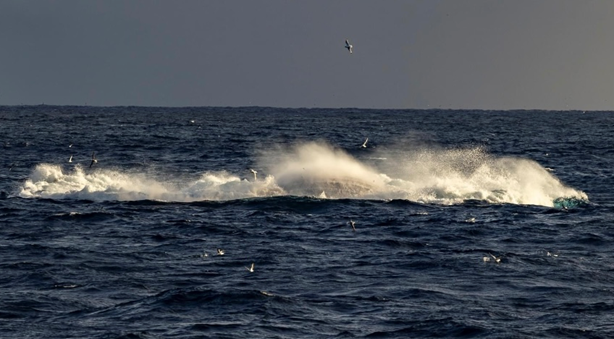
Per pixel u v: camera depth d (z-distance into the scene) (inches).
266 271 2145.7
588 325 1736.0
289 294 1936.5
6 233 2613.2
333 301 1883.6
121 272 2129.7
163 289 1977.1
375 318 1766.7
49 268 2149.4
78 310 1803.6
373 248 2440.9
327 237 2596.0
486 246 2498.8
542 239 2603.3
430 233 2672.2
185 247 2434.8
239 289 1946.4
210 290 1913.1
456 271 2160.4
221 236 2593.5
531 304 1883.6
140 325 1702.8
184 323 1717.5
